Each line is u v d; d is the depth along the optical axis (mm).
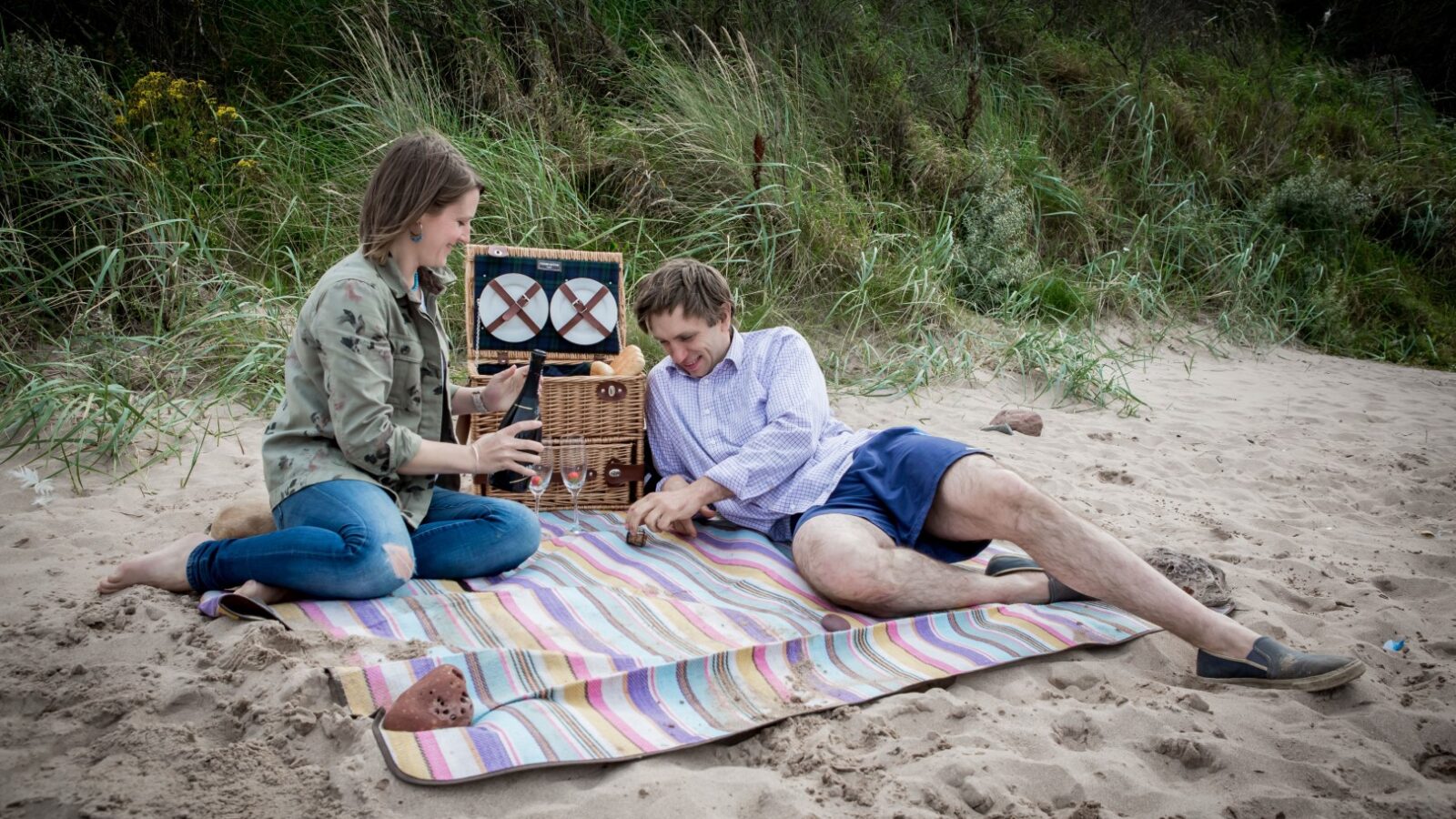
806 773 2369
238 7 7410
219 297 5285
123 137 5965
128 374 4934
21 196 5586
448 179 2885
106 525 3670
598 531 3930
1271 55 12039
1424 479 5121
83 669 2598
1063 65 10352
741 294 6598
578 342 4203
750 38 8312
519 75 7719
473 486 4078
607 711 2576
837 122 8281
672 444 3896
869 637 2979
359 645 2734
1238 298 8555
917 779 2322
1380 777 2412
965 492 3121
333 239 6160
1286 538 4168
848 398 6004
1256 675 2832
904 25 9594
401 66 7117
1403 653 3123
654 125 7383
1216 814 2260
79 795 2125
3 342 4898
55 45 6230
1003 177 8305
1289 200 9648
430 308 3146
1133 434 5773
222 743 2377
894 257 7426
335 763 2287
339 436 2885
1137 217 9172
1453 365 8672
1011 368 6727
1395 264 9789
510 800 2225
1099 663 2941
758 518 3695
